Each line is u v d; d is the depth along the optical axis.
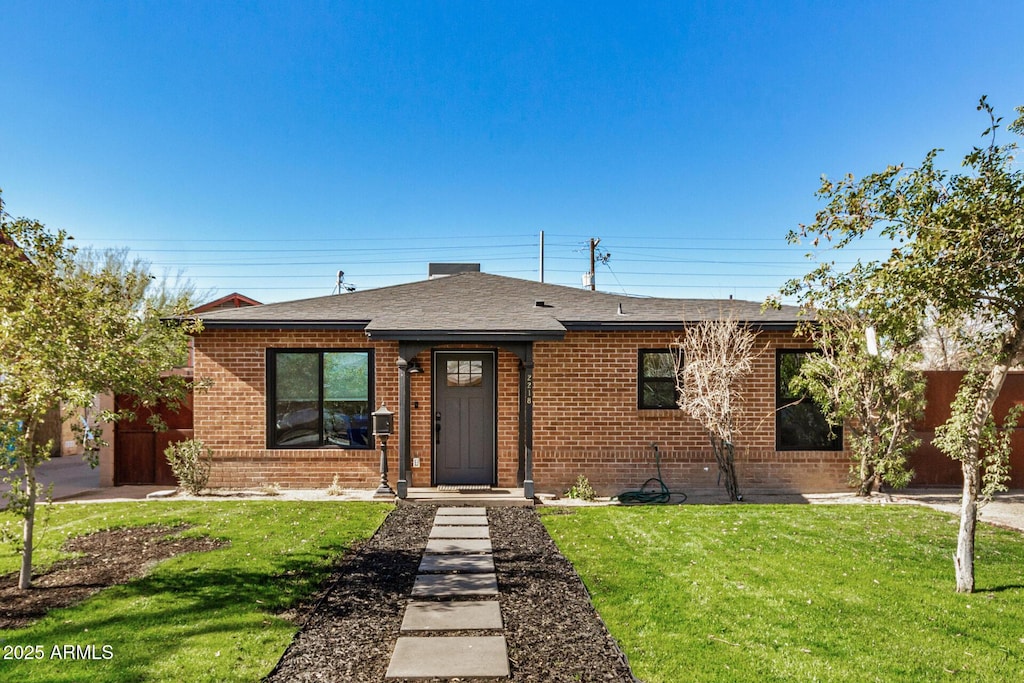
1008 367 5.31
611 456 10.78
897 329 5.97
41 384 4.78
